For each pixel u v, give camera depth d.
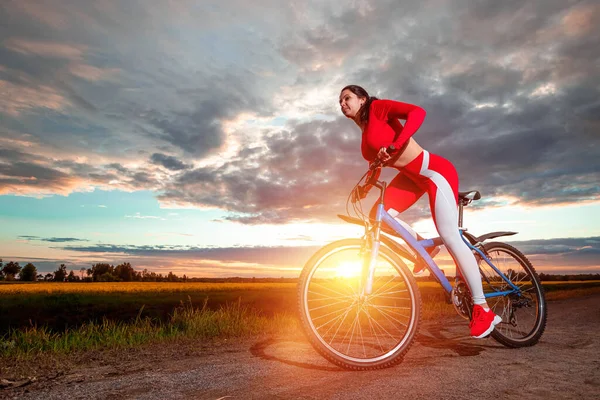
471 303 2.88
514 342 2.97
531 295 3.19
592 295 10.96
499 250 3.24
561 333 3.56
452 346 3.04
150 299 18.94
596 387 1.95
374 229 2.70
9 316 9.98
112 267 91.75
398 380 2.10
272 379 2.19
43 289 35.25
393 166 2.76
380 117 2.70
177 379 2.26
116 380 2.29
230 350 3.19
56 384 2.25
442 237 2.77
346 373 2.30
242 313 5.01
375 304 2.66
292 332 4.09
